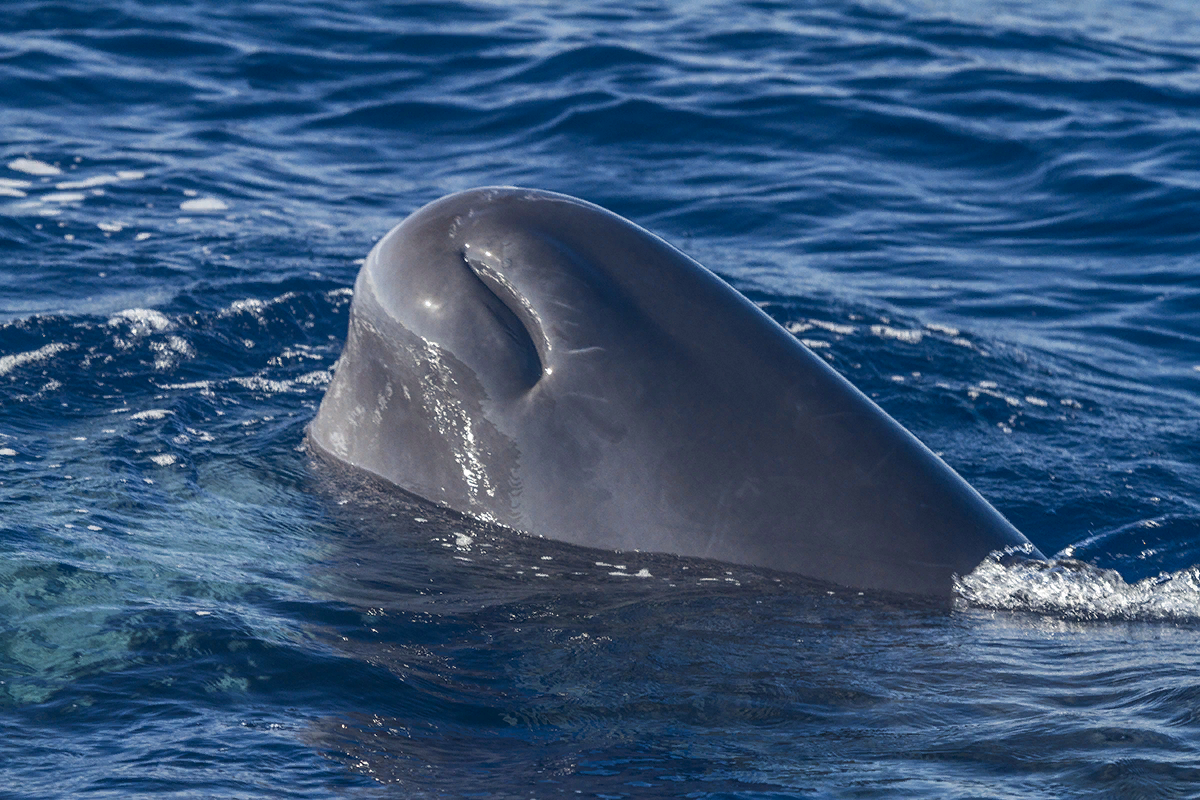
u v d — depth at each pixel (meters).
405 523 15.48
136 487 17.70
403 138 51.66
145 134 48.66
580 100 55.50
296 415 22.55
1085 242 43.09
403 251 15.32
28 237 35.00
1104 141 52.66
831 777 10.79
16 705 11.83
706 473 14.26
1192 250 42.00
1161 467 24.11
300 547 15.51
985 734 11.45
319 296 31.33
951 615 13.93
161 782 10.61
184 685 12.30
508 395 14.70
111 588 14.20
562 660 13.01
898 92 58.47
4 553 14.84
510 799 10.38
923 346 31.66
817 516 14.20
